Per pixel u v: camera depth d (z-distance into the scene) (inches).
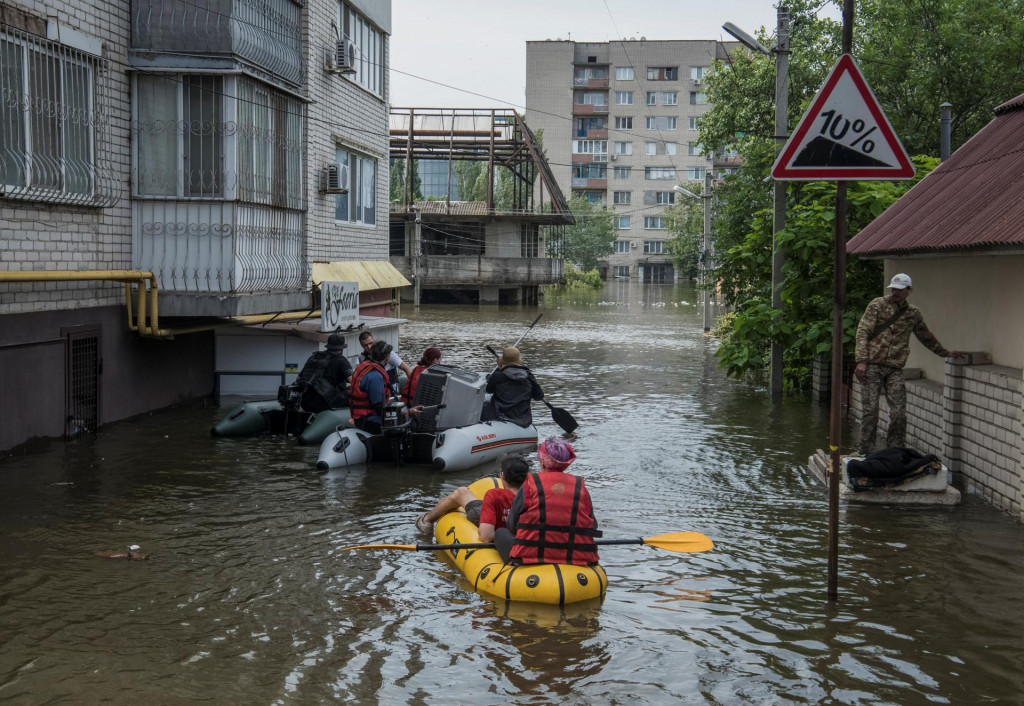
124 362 504.7
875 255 444.1
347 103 760.3
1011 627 239.3
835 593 256.4
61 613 240.1
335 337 497.0
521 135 2038.6
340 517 337.1
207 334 595.8
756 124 1274.6
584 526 263.0
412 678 206.7
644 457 452.4
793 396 673.0
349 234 780.6
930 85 938.1
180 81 502.3
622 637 231.3
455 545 279.9
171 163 504.4
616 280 3604.8
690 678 209.2
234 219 504.1
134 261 506.0
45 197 423.8
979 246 343.6
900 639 231.5
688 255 3004.4
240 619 239.0
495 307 1878.7
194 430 493.4
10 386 412.5
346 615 243.0
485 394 487.5
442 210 2015.3
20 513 331.6
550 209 2271.2
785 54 696.4
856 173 240.2
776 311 668.7
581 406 618.5
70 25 444.5
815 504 362.3
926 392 432.1
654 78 3565.5
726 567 286.4
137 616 239.3
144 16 496.7
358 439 428.1
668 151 3590.1
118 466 407.8
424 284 1946.4
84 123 458.0
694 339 1158.3
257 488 377.1
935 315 453.7
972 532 322.0
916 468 360.8
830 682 207.9
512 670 211.8
